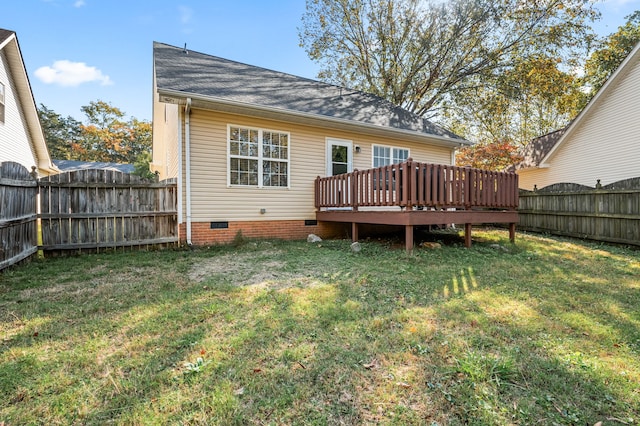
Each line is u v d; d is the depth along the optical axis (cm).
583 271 466
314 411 164
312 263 506
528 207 991
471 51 1513
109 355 216
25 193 510
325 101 927
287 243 714
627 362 211
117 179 623
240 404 168
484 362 205
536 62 1402
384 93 1730
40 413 160
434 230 976
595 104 1182
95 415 159
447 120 1831
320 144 855
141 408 164
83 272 450
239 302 321
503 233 913
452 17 1479
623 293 362
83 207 593
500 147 1485
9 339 239
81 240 591
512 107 1758
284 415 161
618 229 726
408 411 164
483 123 1678
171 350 223
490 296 345
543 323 273
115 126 3616
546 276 434
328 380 190
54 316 284
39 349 224
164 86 633
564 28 1377
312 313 292
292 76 1083
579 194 823
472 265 493
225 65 952
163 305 312
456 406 168
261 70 1027
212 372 196
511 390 181
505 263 508
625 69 1067
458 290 367
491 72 1509
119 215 623
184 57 907
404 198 579
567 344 236
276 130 786
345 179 727
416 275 428
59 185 575
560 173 1378
